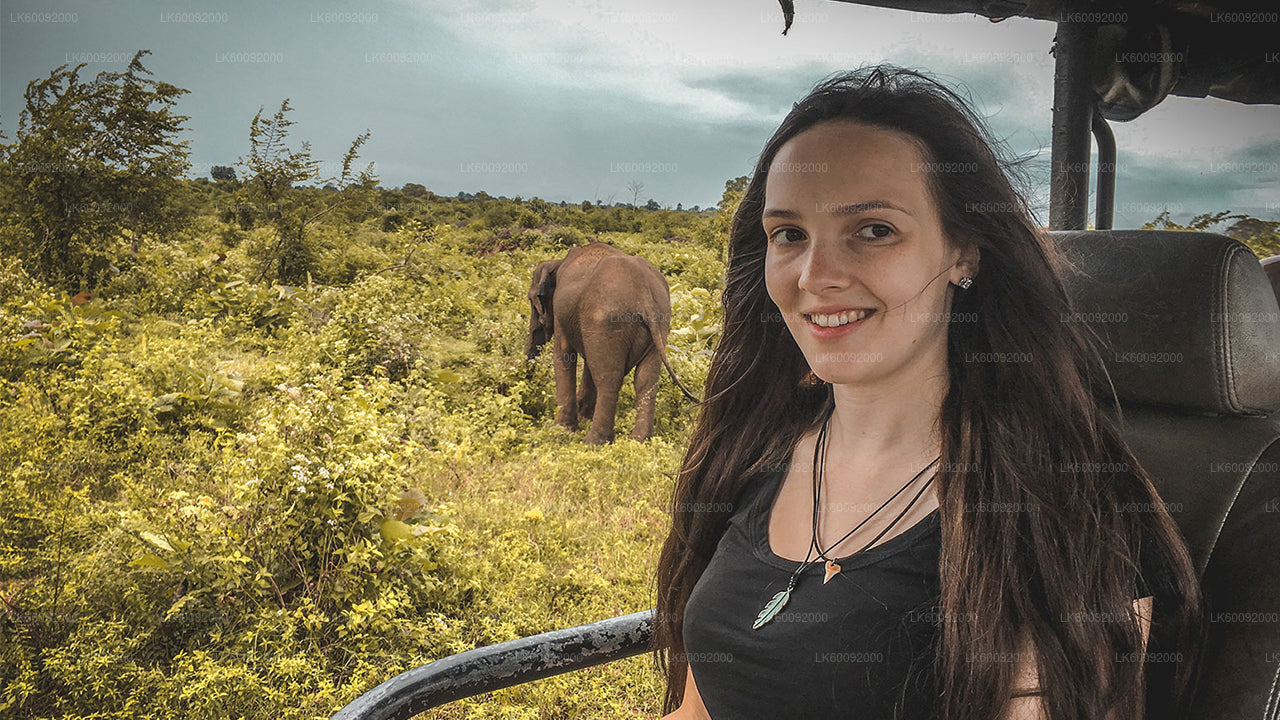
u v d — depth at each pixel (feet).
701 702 4.94
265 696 11.41
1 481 17.16
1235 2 6.13
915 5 5.90
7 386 24.45
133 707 11.27
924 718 3.85
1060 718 3.66
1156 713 4.37
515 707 11.17
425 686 4.42
